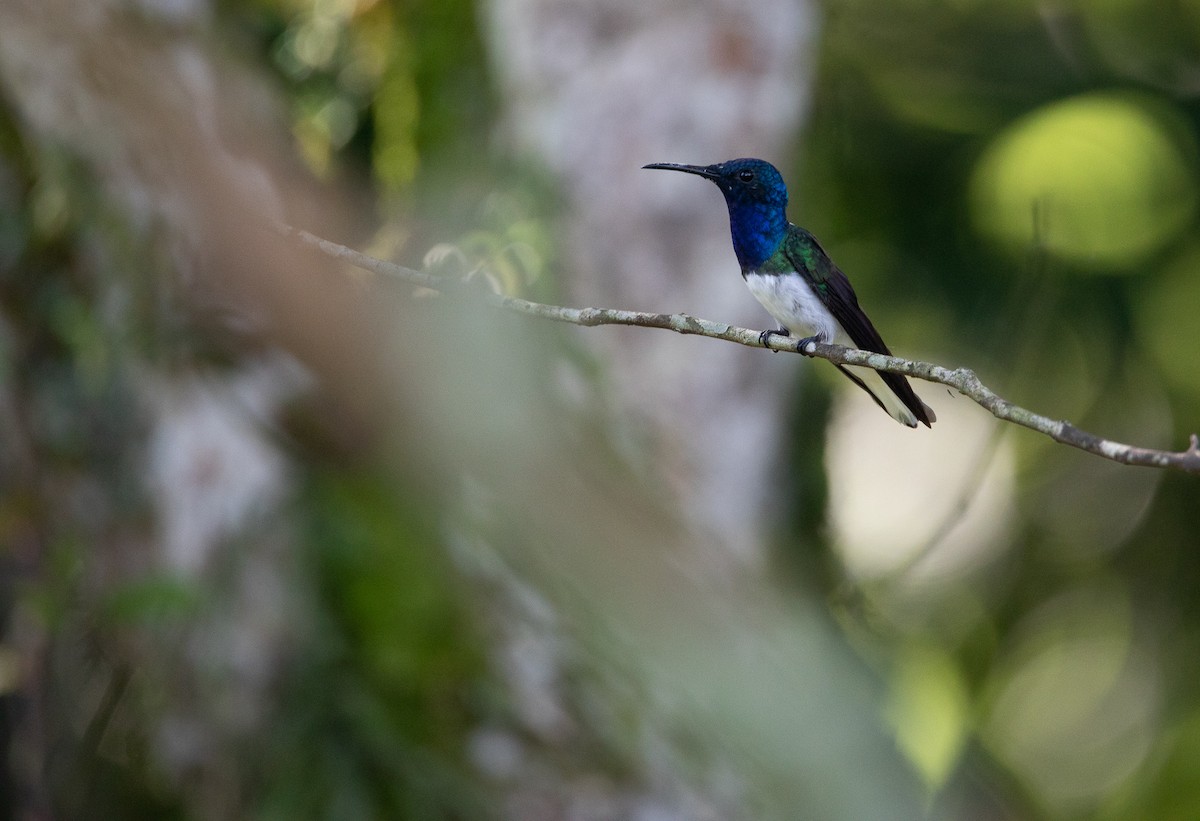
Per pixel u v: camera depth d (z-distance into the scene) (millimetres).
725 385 11570
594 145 11469
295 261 8914
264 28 12078
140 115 8805
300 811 7512
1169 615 18266
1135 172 13953
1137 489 17922
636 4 11484
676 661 9211
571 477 9891
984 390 4961
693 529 10898
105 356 8414
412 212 11789
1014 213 14125
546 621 8469
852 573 12266
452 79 12180
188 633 8070
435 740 7746
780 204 8477
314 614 7988
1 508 8352
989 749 15477
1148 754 16391
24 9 8688
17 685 8438
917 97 15516
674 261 11469
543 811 7711
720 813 8156
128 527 8352
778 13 11695
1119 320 15461
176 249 8633
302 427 8562
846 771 9742
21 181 8531
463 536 8586
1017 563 18047
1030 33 15641
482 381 9492
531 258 10820
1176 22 15562
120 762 8289
